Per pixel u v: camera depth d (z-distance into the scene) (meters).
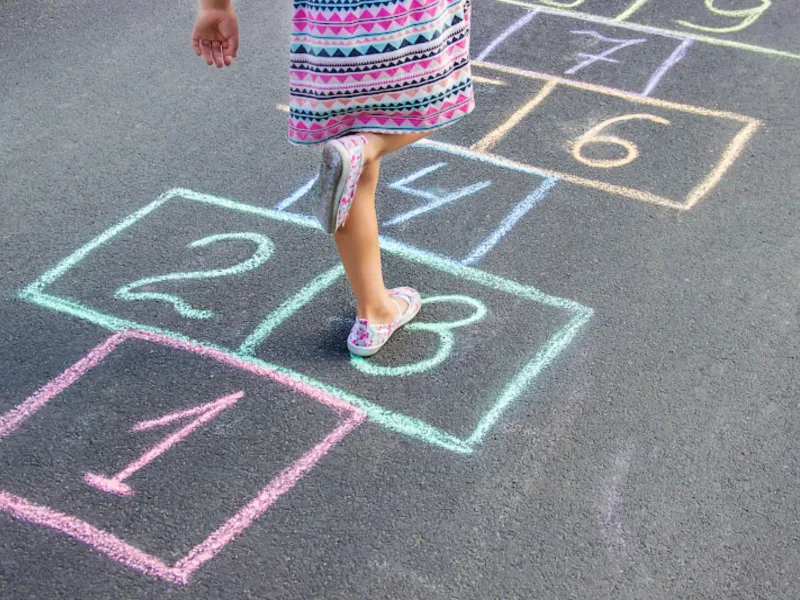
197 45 2.80
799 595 2.28
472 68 4.89
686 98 4.58
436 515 2.47
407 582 2.30
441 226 3.64
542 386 2.88
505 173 3.99
